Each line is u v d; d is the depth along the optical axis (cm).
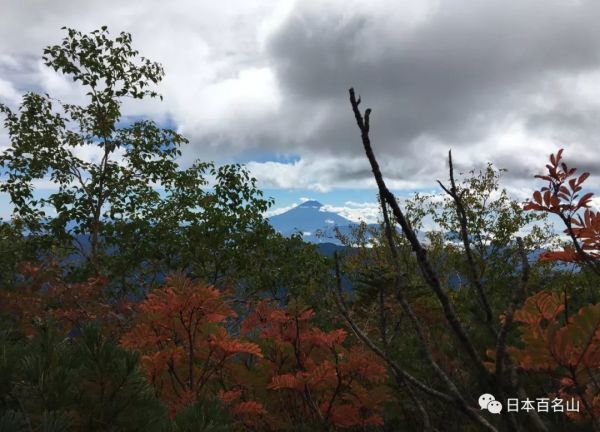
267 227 1184
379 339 288
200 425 161
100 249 1232
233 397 260
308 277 1100
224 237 1126
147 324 294
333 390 312
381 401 270
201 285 271
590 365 100
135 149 1271
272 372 318
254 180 1200
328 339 297
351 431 297
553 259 138
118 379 166
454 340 215
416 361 250
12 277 542
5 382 153
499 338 75
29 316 372
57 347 171
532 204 143
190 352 268
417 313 255
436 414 182
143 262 1170
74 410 156
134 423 160
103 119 1248
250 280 1118
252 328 364
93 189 1214
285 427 291
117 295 984
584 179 137
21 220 1209
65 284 529
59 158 1216
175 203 1256
